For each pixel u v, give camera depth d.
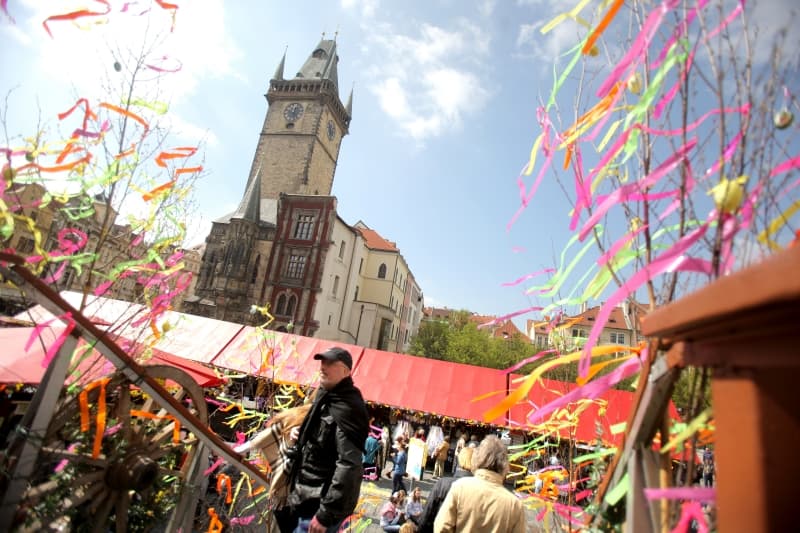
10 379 2.81
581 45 1.18
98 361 2.25
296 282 39.06
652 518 0.91
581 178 1.21
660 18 0.92
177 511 2.43
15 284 1.53
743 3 0.93
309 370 13.45
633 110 1.07
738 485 0.56
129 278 2.62
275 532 2.81
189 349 14.04
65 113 1.88
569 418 2.63
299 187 48.31
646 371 0.96
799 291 0.35
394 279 51.31
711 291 0.57
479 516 2.28
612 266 1.09
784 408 0.52
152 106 2.17
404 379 14.94
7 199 1.80
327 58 56.25
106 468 1.97
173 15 2.19
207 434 2.29
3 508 1.49
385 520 6.18
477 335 40.50
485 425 13.60
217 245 42.78
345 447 2.18
